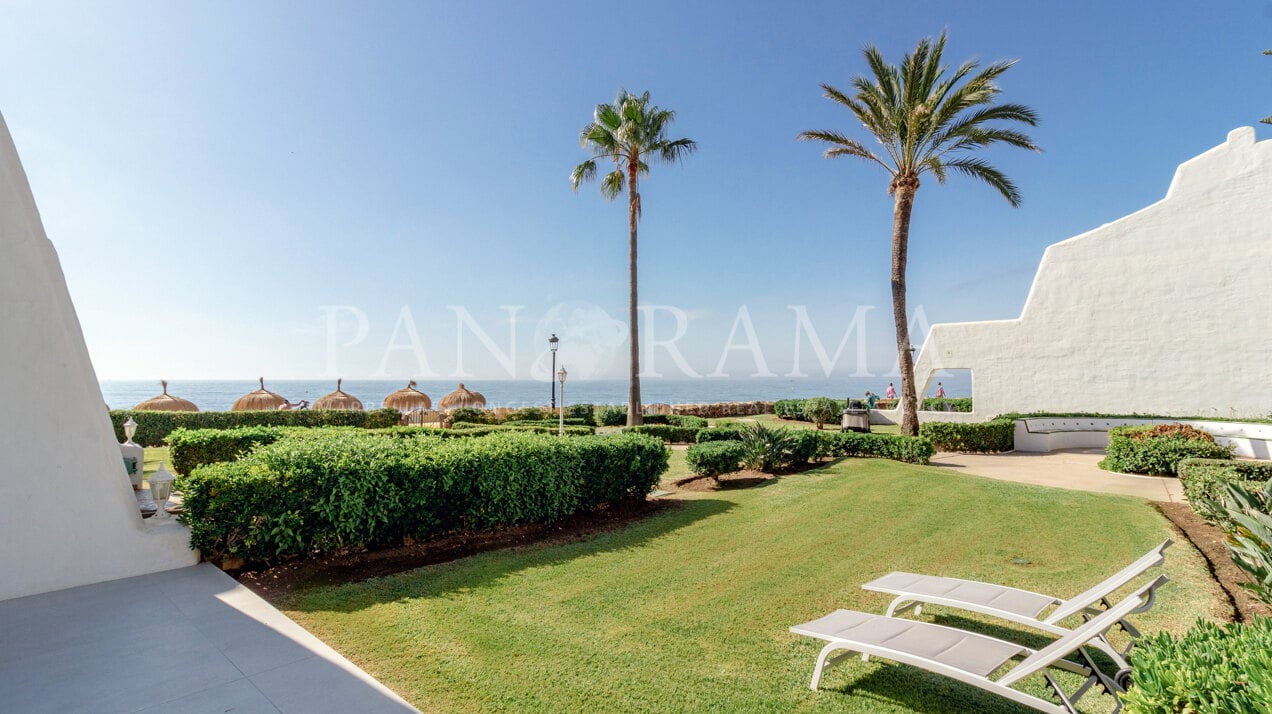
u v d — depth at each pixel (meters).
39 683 3.05
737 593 4.60
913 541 6.12
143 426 15.76
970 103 13.39
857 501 8.03
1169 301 16.31
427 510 5.80
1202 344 15.86
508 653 3.49
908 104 14.24
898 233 14.78
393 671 3.25
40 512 4.45
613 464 7.64
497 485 6.25
